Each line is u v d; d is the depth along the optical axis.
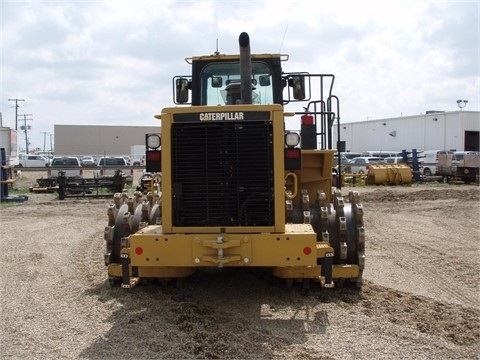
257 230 6.15
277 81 8.13
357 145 66.56
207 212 6.20
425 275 8.53
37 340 5.61
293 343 5.46
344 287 7.41
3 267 9.13
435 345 5.42
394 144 60.31
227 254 5.99
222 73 8.34
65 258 9.95
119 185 24.42
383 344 5.44
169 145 6.25
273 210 6.18
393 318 6.25
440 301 7.01
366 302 6.86
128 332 5.78
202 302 6.81
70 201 22.69
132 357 5.14
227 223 6.20
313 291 7.27
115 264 7.43
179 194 6.22
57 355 5.21
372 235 12.87
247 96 6.52
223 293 7.18
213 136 6.22
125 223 7.42
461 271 8.83
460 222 15.23
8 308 6.72
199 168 6.23
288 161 6.40
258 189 6.19
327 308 6.58
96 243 11.72
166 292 7.22
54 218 16.67
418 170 34.81
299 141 6.41
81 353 5.26
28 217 16.92
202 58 8.32
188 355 5.17
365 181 31.73
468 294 7.40
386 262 9.56
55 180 28.09
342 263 7.17
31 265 9.29
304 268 6.89
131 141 82.44
